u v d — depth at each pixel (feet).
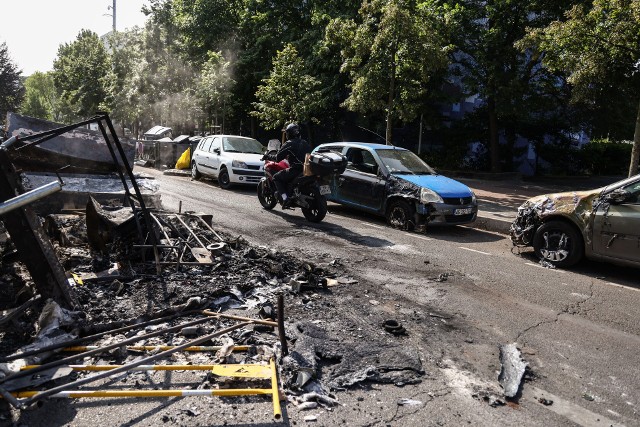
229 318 14.92
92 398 10.55
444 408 10.97
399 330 14.93
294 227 30.86
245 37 86.28
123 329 13.65
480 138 69.77
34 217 13.99
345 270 21.56
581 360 13.70
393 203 33.01
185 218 25.26
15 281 15.90
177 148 71.31
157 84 101.14
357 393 11.43
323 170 31.32
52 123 27.30
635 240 21.54
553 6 56.49
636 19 31.48
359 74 47.80
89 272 17.70
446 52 45.65
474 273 22.24
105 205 24.75
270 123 67.72
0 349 12.34
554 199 24.70
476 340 14.78
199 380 11.43
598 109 62.95
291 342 13.53
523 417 10.79
